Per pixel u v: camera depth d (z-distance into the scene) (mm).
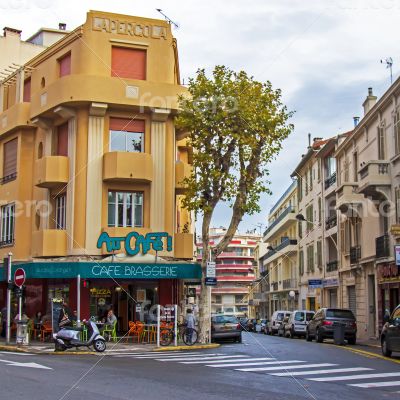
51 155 29438
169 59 28969
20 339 23672
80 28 28406
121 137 28297
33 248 28656
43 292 29469
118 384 11930
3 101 34188
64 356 19641
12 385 11562
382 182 30125
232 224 25281
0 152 33406
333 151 42906
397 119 29094
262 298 77875
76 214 27578
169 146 28594
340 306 40438
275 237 71750
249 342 28906
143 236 27234
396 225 27359
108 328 25797
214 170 24438
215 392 11023
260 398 10430
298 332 36219
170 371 14531
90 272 25891
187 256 28297
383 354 19781
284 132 25141
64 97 27531
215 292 104875
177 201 34844
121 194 28172
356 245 36812
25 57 40438
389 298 30375
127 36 28562
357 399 10602
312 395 10922
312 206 49094
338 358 18609
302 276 53375
